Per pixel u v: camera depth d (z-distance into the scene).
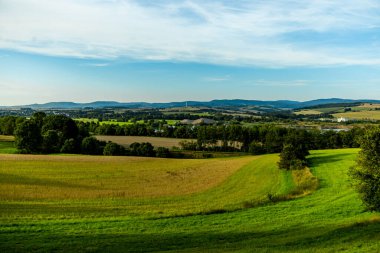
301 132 122.88
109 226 27.95
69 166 72.25
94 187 52.41
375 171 32.16
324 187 48.75
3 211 33.66
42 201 41.31
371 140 32.59
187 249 21.94
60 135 110.06
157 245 22.84
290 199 41.41
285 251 21.47
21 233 24.73
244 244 23.25
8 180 55.34
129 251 21.42
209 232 26.62
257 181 57.88
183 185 55.34
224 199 44.50
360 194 34.75
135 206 39.50
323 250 21.56
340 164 70.50
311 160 78.50
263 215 33.19
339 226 28.14
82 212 34.56
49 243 22.45
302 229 27.70
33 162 75.62
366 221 29.23
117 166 74.88
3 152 101.94
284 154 67.81
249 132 137.88
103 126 154.75
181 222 29.98
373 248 21.75
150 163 81.38
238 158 96.69
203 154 122.19
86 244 22.53
